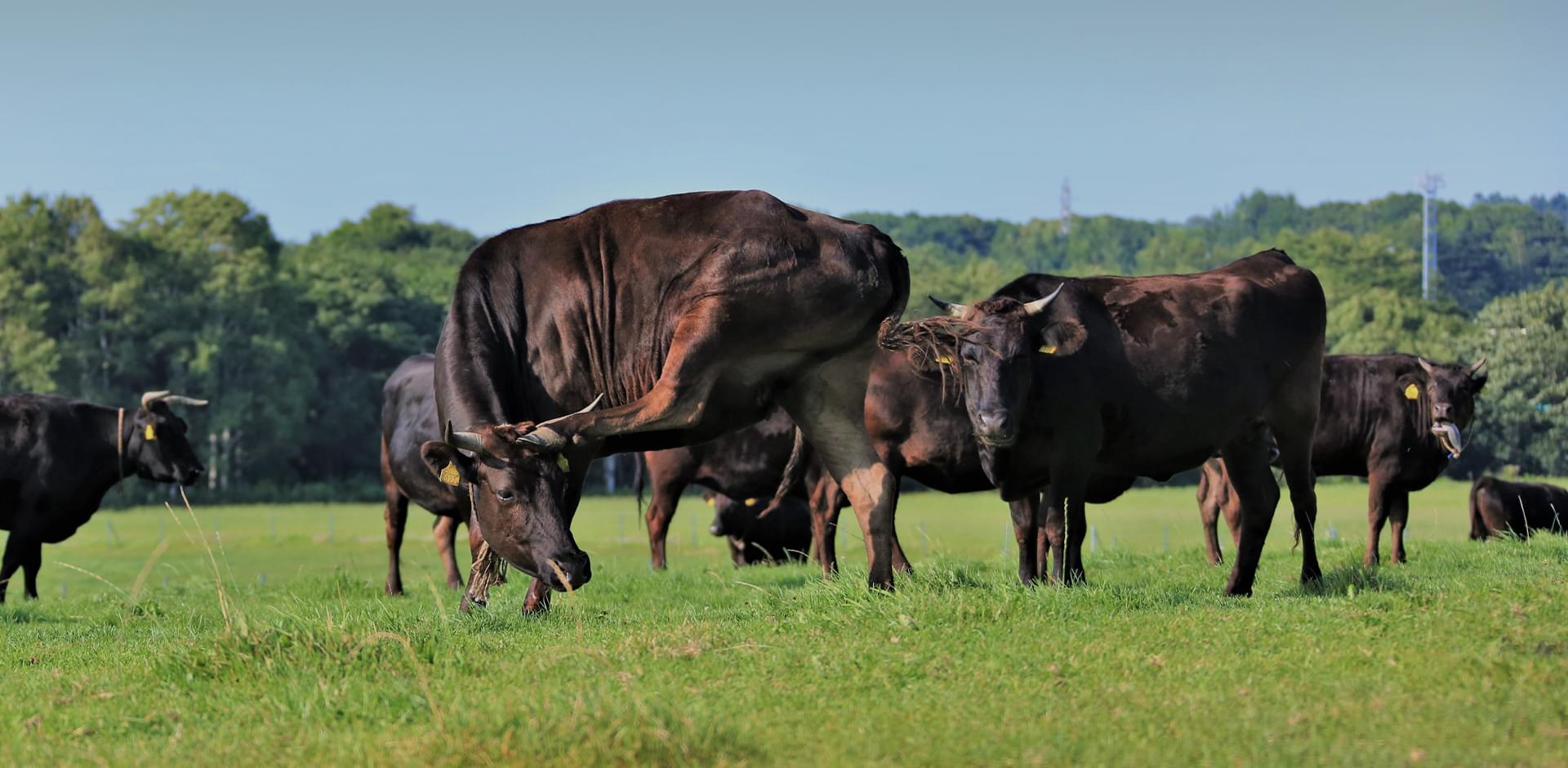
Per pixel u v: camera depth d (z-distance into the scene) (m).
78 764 7.27
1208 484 19.88
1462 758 6.19
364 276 113.44
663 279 11.89
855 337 12.05
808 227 11.88
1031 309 13.27
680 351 11.50
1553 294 98.75
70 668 10.74
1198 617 10.05
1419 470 20.06
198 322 92.25
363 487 95.06
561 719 7.01
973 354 12.93
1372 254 158.38
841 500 19.78
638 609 14.44
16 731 8.12
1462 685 7.47
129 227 99.44
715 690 8.10
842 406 12.48
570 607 13.50
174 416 23.05
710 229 11.87
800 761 6.62
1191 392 13.57
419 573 29.39
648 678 8.48
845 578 13.20
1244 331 13.95
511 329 12.14
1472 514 24.28
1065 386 13.16
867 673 8.38
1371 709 7.05
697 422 11.74
